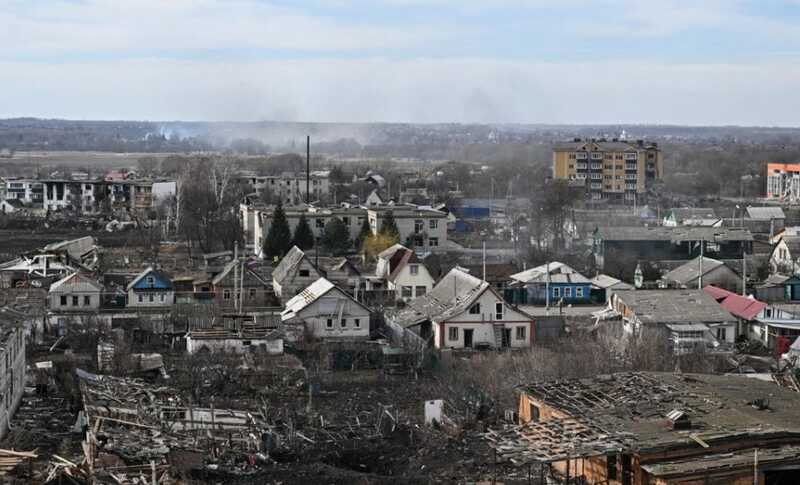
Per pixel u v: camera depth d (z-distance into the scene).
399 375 72.44
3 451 50.47
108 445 52.22
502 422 58.91
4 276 103.94
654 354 71.75
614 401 53.06
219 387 67.69
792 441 47.50
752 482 44.88
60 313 90.19
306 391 67.50
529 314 89.12
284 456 54.91
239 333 78.69
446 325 80.94
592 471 48.84
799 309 86.44
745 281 100.94
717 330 81.31
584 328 83.44
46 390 66.69
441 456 54.22
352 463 54.66
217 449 54.31
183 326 85.38
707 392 54.56
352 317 84.62
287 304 90.94
